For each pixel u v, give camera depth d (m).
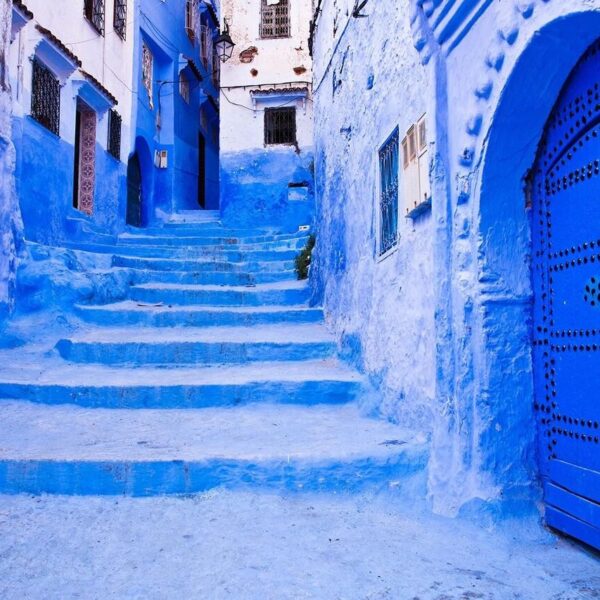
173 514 3.38
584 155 2.81
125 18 13.12
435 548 2.95
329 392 5.37
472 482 3.24
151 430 4.52
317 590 2.54
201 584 2.58
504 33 2.85
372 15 5.53
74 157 11.02
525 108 3.01
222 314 7.68
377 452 3.79
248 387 5.33
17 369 5.77
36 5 9.00
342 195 6.93
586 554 2.88
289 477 3.72
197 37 19.33
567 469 2.97
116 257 9.41
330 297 7.46
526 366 3.26
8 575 2.65
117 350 6.29
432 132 3.62
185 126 17.67
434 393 3.72
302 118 15.09
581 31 2.58
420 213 4.09
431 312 3.85
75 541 3.01
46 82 9.19
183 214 16.19
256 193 14.98
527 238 3.30
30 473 3.68
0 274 6.62
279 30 15.30
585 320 2.82
